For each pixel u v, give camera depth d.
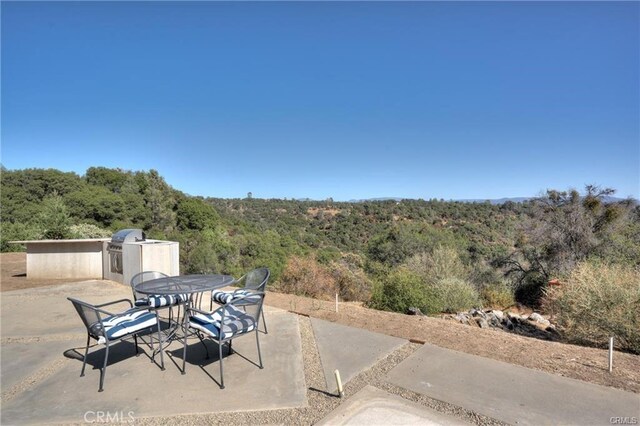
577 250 11.12
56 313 5.07
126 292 6.47
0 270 9.34
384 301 6.98
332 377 3.05
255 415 2.48
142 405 2.60
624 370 3.16
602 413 2.43
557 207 11.90
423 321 4.73
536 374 3.05
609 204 11.59
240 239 25.25
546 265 11.54
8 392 2.82
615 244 10.80
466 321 6.83
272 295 6.52
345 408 2.54
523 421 2.34
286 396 2.71
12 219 24.66
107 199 28.70
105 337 2.88
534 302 10.61
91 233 14.19
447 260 12.80
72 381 2.97
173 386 2.88
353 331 4.22
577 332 5.05
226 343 3.68
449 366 3.22
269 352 3.58
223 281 3.81
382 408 2.53
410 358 3.41
